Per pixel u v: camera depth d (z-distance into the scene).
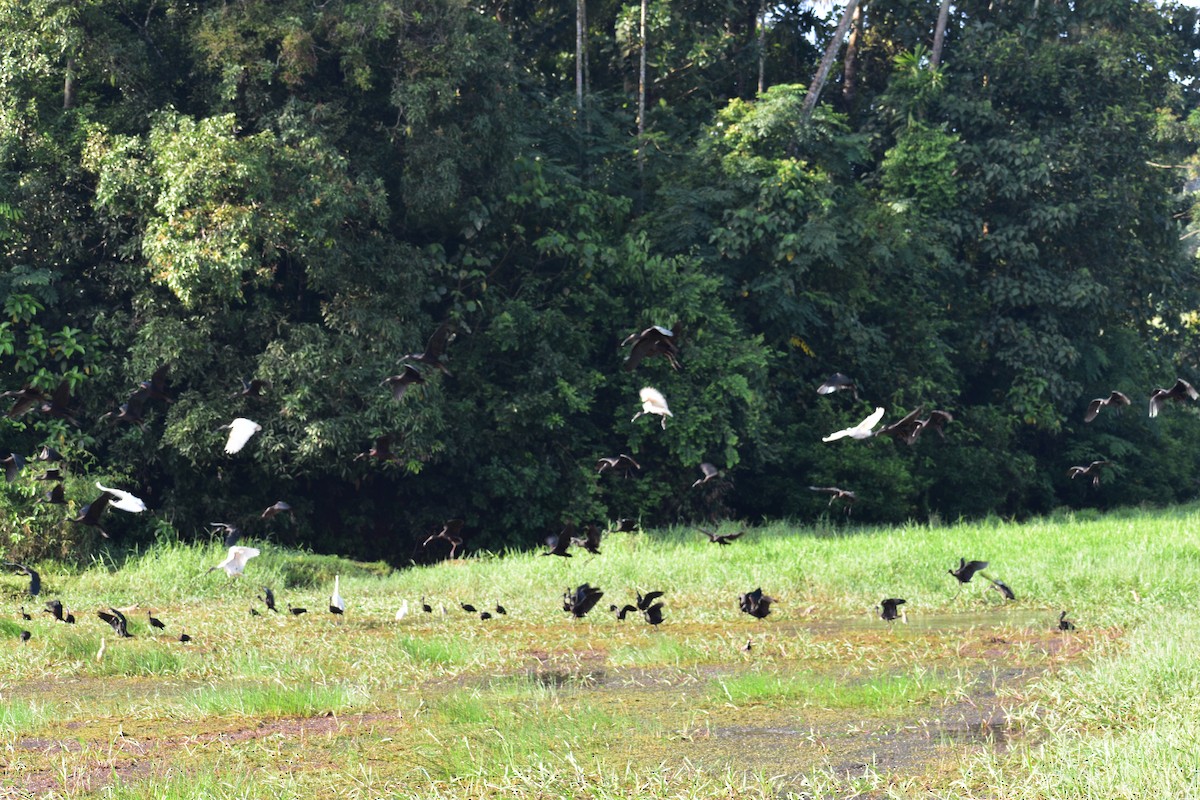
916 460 42.03
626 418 34.56
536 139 37.16
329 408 29.44
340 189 28.72
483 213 32.25
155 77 30.88
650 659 15.90
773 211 37.25
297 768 10.79
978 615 19.70
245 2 30.38
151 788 9.99
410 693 14.23
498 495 33.06
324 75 32.00
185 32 30.94
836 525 38.50
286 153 28.77
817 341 41.69
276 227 27.81
